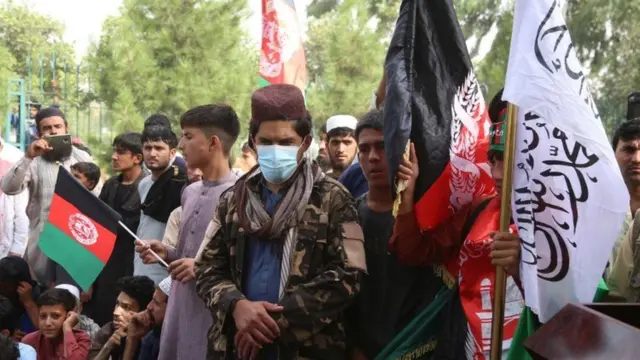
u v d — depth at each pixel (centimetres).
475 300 348
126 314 514
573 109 313
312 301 342
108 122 1628
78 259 486
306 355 352
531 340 265
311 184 359
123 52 1598
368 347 373
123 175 682
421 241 356
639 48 1588
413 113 352
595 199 309
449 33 361
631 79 1595
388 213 374
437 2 362
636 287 396
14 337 625
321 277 346
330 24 1886
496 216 352
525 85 315
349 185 447
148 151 607
